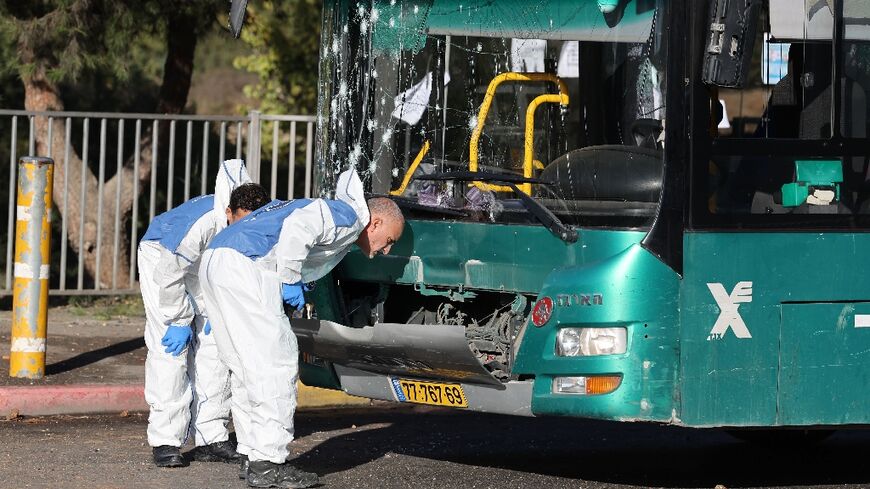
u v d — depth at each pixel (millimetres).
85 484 19203
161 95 41281
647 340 17266
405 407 26938
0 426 23766
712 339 17562
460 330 17859
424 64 20688
